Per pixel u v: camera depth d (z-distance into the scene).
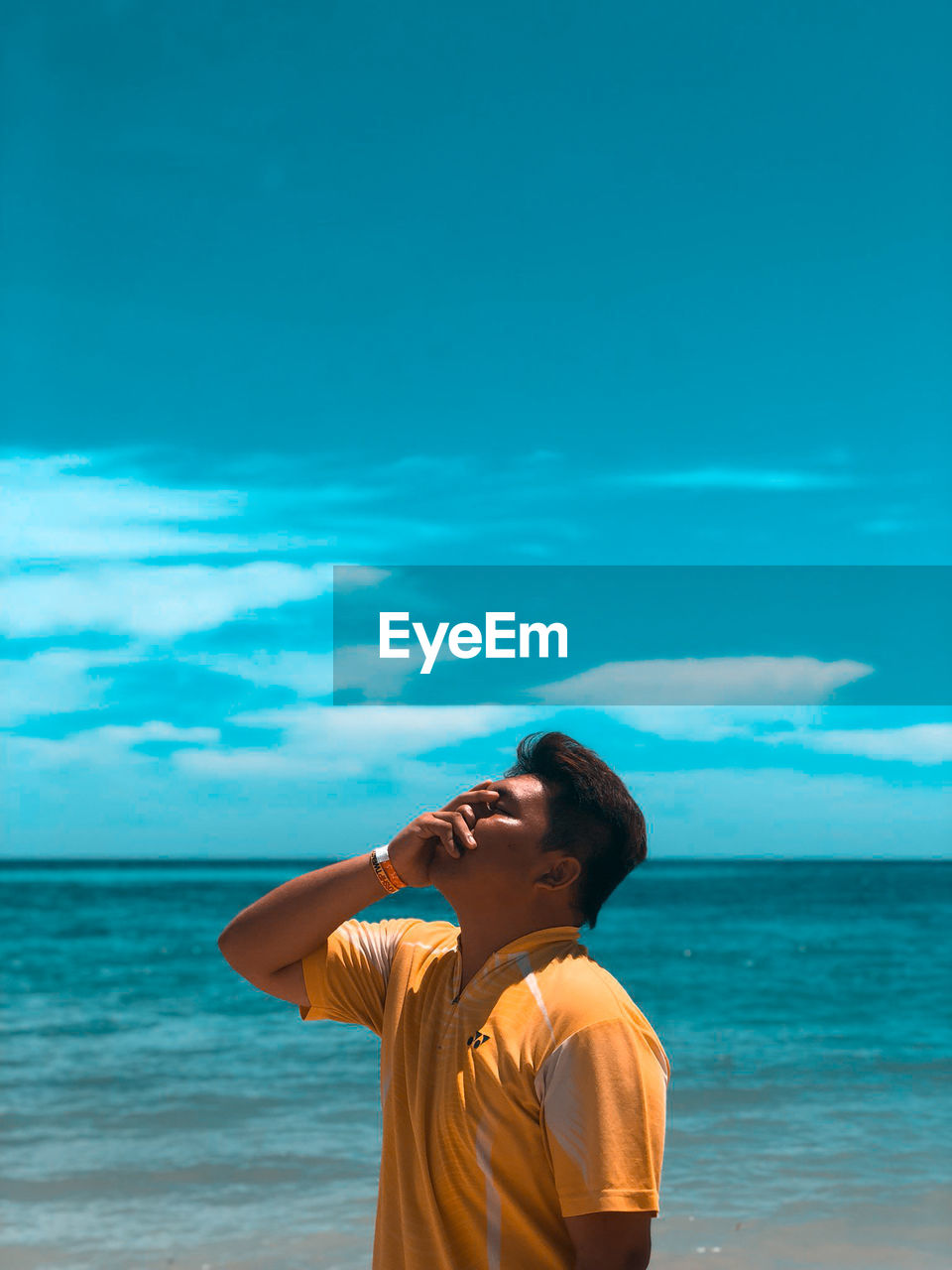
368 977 1.78
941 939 28.00
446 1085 1.48
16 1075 11.08
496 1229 1.41
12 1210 6.12
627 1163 1.34
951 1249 5.20
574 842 1.59
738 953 26.20
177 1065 11.67
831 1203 6.03
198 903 35.56
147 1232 5.70
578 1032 1.40
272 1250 5.39
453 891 1.61
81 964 23.20
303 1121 8.75
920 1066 11.62
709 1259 5.11
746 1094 9.70
